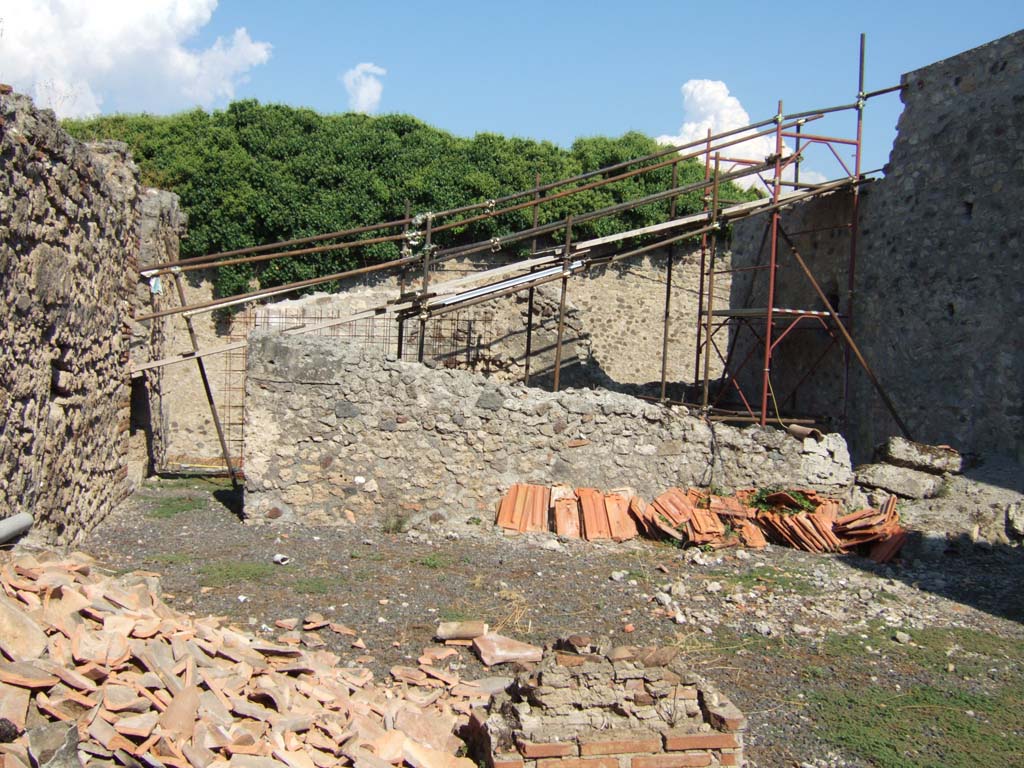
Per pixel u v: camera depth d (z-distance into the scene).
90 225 9.17
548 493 10.20
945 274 11.47
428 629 6.92
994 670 6.46
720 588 8.19
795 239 14.51
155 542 9.04
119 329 10.91
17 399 6.80
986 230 10.96
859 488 10.71
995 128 10.89
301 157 18.86
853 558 9.37
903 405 12.01
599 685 4.60
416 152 19.75
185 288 18.03
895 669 6.45
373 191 19.23
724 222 12.30
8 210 6.51
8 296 6.57
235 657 4.94
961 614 7.69
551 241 20.31
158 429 14.13
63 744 3.50
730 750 4.55
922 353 11.73
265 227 18.48
